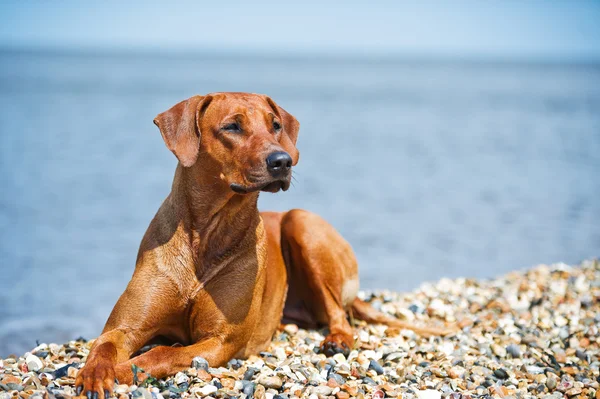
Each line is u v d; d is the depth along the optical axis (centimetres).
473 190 2038
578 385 493
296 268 604
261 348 544
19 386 403
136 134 3231
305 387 448
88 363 405
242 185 455
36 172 2092
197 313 479
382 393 445
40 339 790
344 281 604
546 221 1614
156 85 8200
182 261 473
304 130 3809
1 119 3759
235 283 486
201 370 442
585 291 810
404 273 1136
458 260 1240
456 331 634
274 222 606
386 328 625
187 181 480
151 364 431
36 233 1353
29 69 12738
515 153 2955
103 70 13725
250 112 475
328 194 1917
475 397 451
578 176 2345
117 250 1241
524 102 6894
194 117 470
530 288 813
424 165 2556
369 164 2545
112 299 962
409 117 4919
